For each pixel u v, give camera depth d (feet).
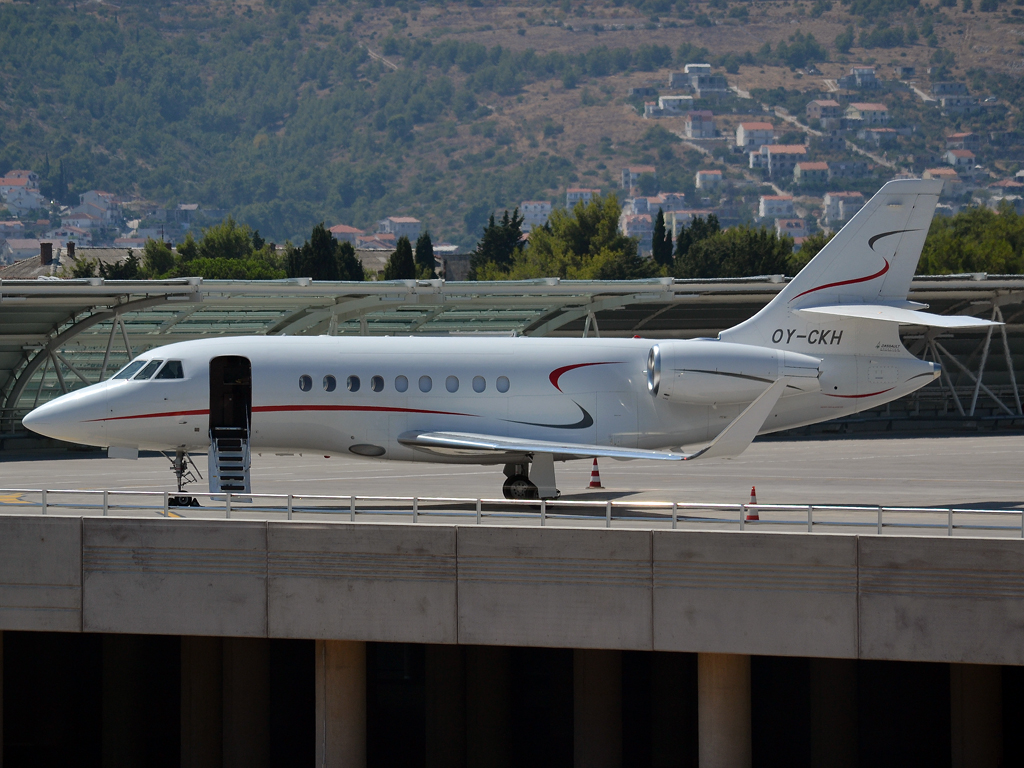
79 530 324.80
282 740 453.99
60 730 442.09
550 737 451.94
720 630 301.63
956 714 342.85
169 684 455.63
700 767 323.57
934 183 424.05
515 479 418.31
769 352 413.18
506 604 310.04
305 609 317.83
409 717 468.75
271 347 399.03
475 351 406.41
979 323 393.29
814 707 391.04
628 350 416.26
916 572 291.58
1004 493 474.49
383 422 396.78
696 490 487.20
